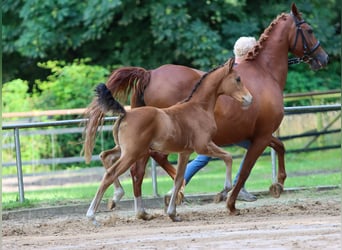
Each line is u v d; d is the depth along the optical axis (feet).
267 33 45.88
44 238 37.63
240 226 38.11
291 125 80.84
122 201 51.06
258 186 57.52
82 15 86.02
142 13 83.25
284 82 45.98
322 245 31.40
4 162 76.59
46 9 86.17
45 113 69.87
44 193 59.98
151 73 42.78
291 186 56.18
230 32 86.53
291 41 46.32
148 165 72.95
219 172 74.08
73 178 75.87
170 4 82.53
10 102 86.33
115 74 42.39
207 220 42.16
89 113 40.55
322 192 53.98
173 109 40.75
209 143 41.50
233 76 41.75
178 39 82.33
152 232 37.58
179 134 40.37
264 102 43.96
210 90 41.60
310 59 47.01
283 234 34.50
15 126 49.93
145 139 39.50
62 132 80.59
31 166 79.46
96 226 40.75
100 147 81.97
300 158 80.69
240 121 43.39
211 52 82.94
